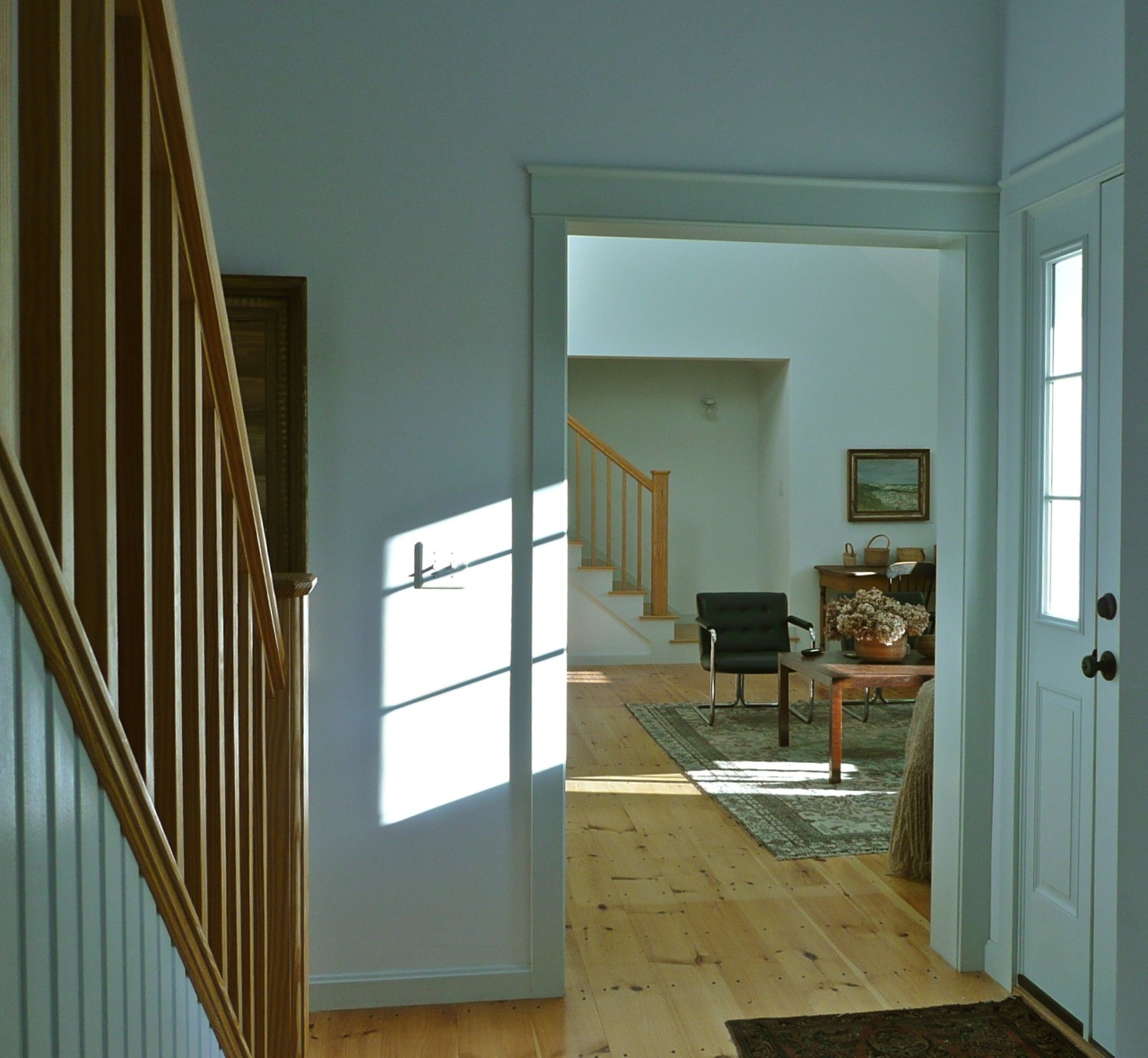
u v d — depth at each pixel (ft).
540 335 9.93
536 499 10.03
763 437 33.01
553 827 10.21
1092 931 9.22
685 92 10.10
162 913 4.18
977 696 10.72
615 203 9.97
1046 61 9.83
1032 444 10.18
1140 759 3.81
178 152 4.03
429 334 9.87
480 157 9.87
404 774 10.11
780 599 24.32
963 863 10.80
